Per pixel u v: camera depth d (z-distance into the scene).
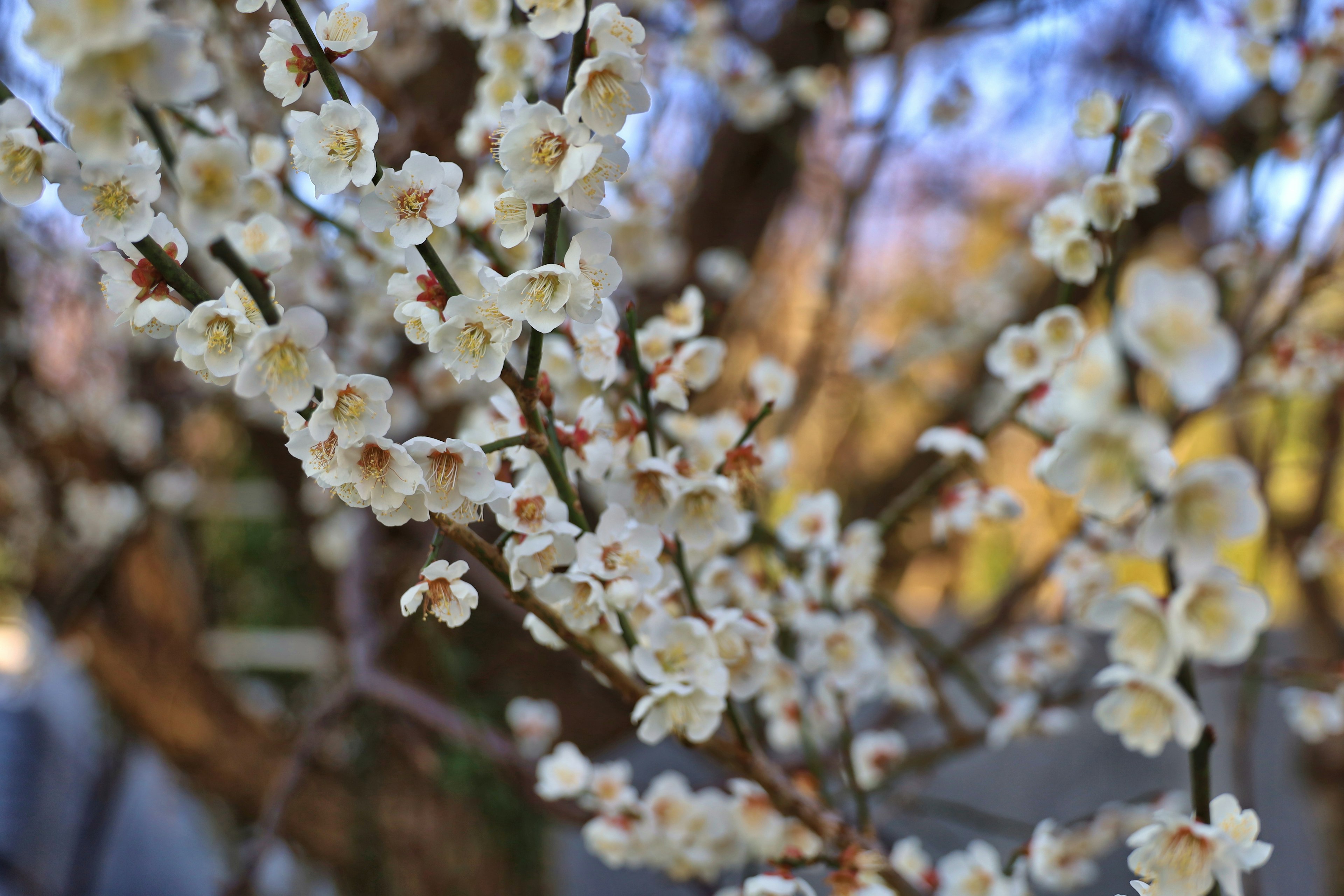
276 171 0.56
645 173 0.82
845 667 0.59
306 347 0.37
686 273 1.05
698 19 0.85
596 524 0.56
